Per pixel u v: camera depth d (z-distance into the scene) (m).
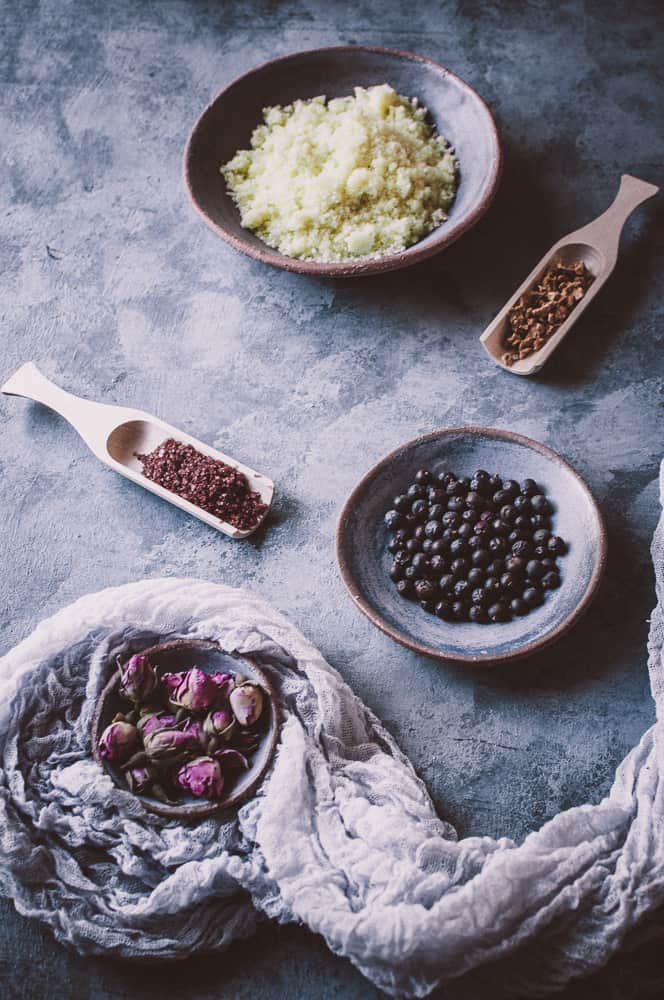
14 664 0.55
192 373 0.64
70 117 0.70
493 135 0.62
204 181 0.64
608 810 0.51
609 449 0.60
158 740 0.52
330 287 0.65
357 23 0.70
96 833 0.52
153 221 0.67
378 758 0.53
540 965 0.49
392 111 0.64
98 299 0.66
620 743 0.54
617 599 0.57
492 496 0.57
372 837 0.51
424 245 0.60
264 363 0.63
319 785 0.52
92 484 0.62
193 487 0.59
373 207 0.62
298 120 0.64
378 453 0.61
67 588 0.60
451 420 0.61
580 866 0.50
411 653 0.57
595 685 0.55
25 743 0.54
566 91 0.67
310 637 0.58
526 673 0.56
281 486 0.61
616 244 0.61
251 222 0.63
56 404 0.62
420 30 0.69
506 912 0.49
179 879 0.51
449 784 0.55
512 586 0.55
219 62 0.70
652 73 0.67
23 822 0.53
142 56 0.71
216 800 0.52
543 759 0.54
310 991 0.52
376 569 0.57
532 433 0.60
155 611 0.55
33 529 0.61
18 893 0.52
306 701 0.54
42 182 0.69
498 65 0.68
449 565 0.56
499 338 0.61
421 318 0.63
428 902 0.49
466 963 0.49
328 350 0.63
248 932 0.52
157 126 0.69
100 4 0.73
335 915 0.49
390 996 0.51
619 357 0.61
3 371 0.65
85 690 0.55
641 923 0.49
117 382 0.64
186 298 0.65
